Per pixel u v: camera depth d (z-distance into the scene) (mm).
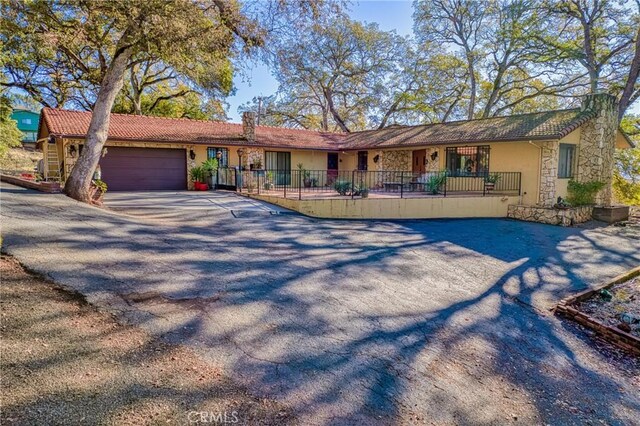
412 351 4020
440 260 7680
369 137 21719
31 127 36781
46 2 11469
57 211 7750
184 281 4957
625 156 19172
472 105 28344
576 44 22078
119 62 10000
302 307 4695
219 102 26219
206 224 8820
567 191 14383
